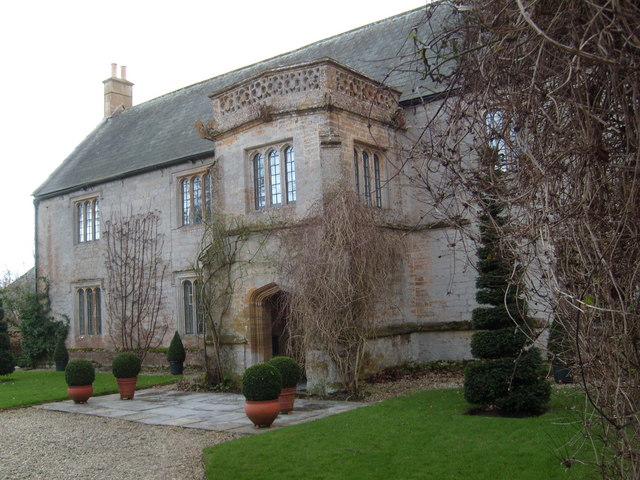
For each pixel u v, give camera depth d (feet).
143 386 52.06
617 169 8.98
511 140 10.55
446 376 47.29
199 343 62.03
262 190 47.19
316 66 43.80
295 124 44.50
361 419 31.09
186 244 63.82
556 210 9.21
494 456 22.85
